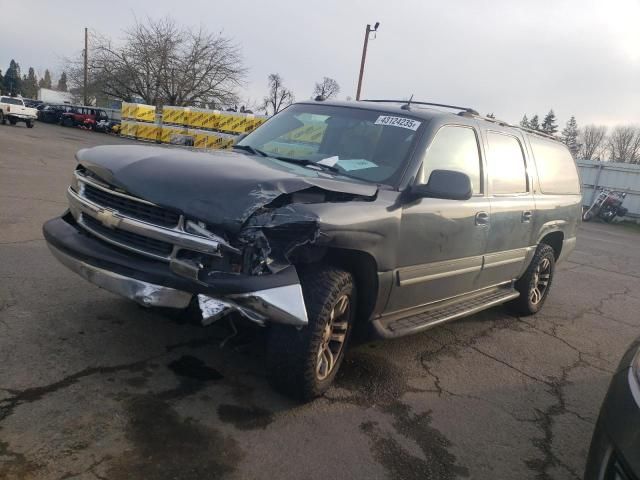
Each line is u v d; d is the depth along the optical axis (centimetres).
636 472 202
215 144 2673
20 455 253
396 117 425
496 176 486
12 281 468
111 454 263
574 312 677
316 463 285
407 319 414
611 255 1245
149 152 356
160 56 4206
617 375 254
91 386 321
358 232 323
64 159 1573
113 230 331
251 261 293
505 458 322
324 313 319
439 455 313
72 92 5359
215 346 398
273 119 491
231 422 308
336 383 378
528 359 490
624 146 7288
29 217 727
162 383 337
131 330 403
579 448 347
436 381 411
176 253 302
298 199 311
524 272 585
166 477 254
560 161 638
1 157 1388
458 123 444
